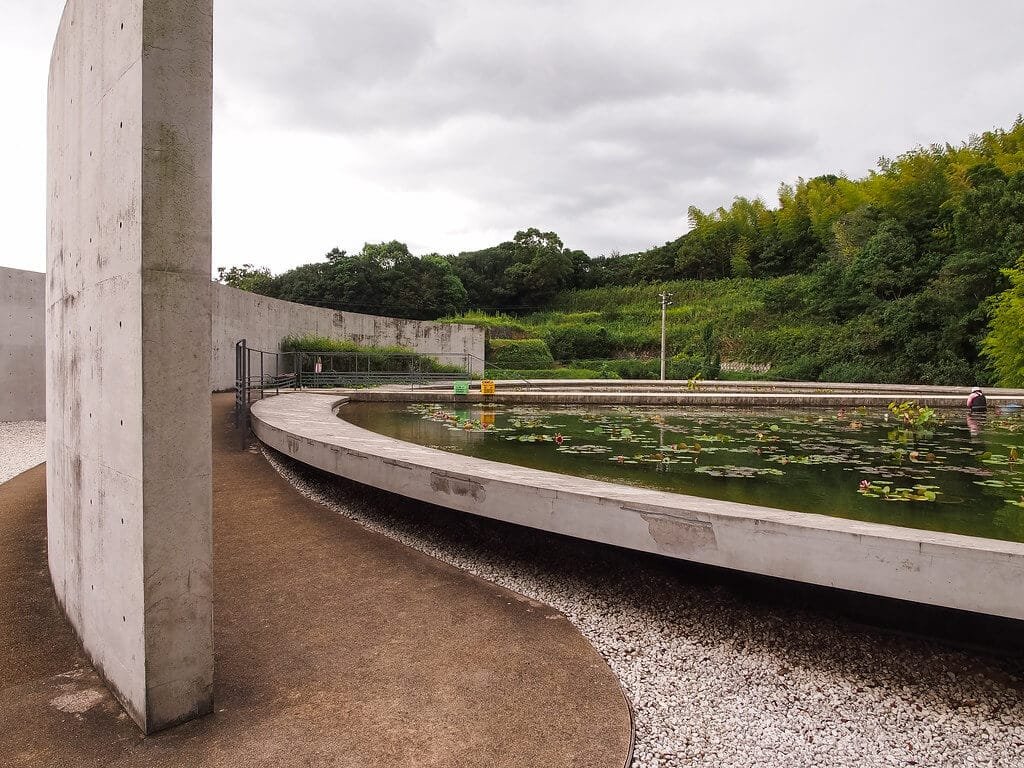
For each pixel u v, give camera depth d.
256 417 5.82
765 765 1.58
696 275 44.38
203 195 1.54
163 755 1.44
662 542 2.30
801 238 38.56
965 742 1.69
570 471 4.06
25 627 2.15
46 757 1.42
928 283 23.64
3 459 5.75
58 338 2.37
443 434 6.11
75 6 2.01
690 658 2.12
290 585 2.60
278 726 1.58
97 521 1.80
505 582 2.78
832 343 25.17
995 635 1.93
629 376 28.36
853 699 1.88
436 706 1.70
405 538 3.39
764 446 5.45
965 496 3.39
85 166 1.90
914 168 27.36
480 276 47.41
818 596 2.21
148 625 1.49
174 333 1.50
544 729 1.60
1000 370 18.02
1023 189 21.14
